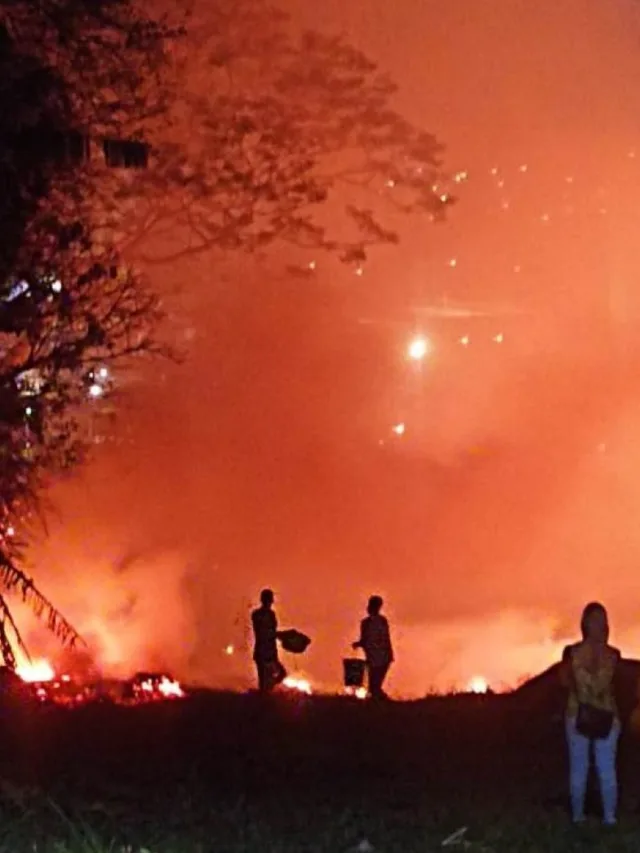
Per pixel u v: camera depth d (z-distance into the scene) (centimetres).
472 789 1675
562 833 1453
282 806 1544
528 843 1413
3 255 2106
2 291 2181
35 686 2480
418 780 1736
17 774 1628
